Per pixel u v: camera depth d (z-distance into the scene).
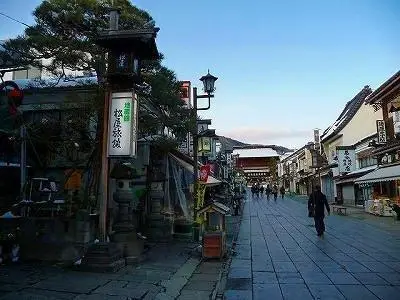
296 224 21.56
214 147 27.55
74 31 12.13
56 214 12.24
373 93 29.58
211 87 14.96
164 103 12.96
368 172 32.66
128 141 9.51
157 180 15.27
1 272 8.48
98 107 12.09
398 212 23.20
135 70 9.88
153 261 10.53
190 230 16.28
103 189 9.60
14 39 11.63
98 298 6.75
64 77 14.16
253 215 28.11
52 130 13.45
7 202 13.44
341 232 17.52
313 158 54.47
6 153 14.30
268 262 10.67
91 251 9.13
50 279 7.96
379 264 10.19
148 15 13.41
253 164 95.31
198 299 7.17
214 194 27.81
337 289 7.73
